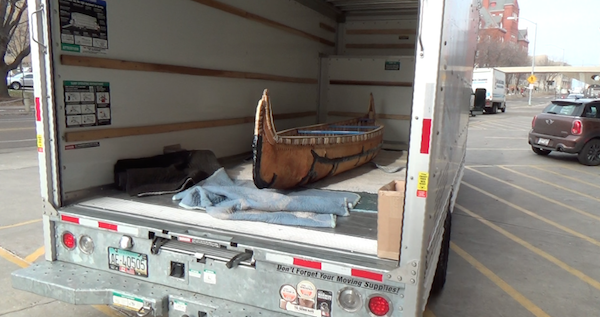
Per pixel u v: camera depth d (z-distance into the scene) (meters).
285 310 2.33
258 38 5.21
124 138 3.52
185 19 4.05
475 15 4.83
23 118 18.27
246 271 2.39
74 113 3.05
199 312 2.45
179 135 4.11
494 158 12.38
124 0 3.41
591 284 4.33
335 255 2.24
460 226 6.09
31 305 3.55
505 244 5.40
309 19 6.38
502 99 33.03
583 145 11.33
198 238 2.48
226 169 4.53
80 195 3.15
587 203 7.52
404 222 2.04
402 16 6.98
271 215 2.84
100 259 2.78
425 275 2.17
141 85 3.65
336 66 7.05
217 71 4.54
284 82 5.95
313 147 3.80
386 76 6.84
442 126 2.24
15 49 35.66
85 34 3.10
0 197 6.50
